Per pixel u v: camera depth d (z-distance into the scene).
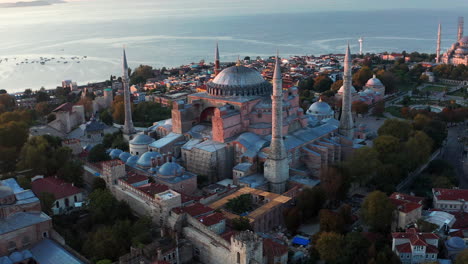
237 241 125.44
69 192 173.38
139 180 176.00
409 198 164.00
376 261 130.12
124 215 161.88
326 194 172.62
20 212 146.75
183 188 182.88
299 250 147.62
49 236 149.25
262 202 172.38
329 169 177.12
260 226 158.62
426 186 192.38
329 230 150.12
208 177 198.88
